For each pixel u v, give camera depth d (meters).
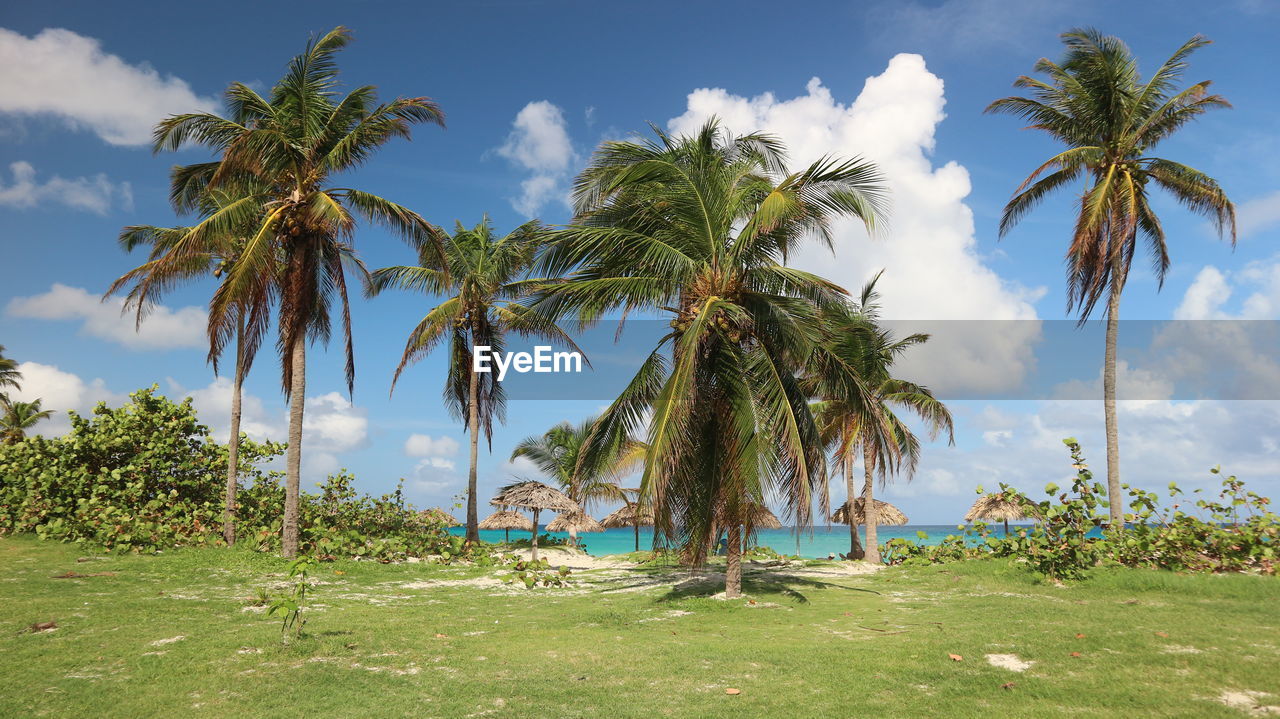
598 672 7.44
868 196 11.73
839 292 12.73
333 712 6.12
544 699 6.54
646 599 13.34
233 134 16.47
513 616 11.25
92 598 11.04
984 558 17.42
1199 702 5.93
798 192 11.96
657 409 11.97
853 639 9.27
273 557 16.31
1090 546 14.27
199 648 7.99
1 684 6.61
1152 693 6.16
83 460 19.08
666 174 13.20
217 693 6.55
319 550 17.30
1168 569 13.69
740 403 12.46
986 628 9.24
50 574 12.95
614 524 27.62
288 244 17.38
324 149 17.34
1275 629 8.51
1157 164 19.34
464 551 21.06
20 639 8.27
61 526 16.66
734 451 12.71
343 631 9.23
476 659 7.95
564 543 27.16
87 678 6.88
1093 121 19.83
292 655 7.84
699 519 13.31
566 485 28.30
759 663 7.78
